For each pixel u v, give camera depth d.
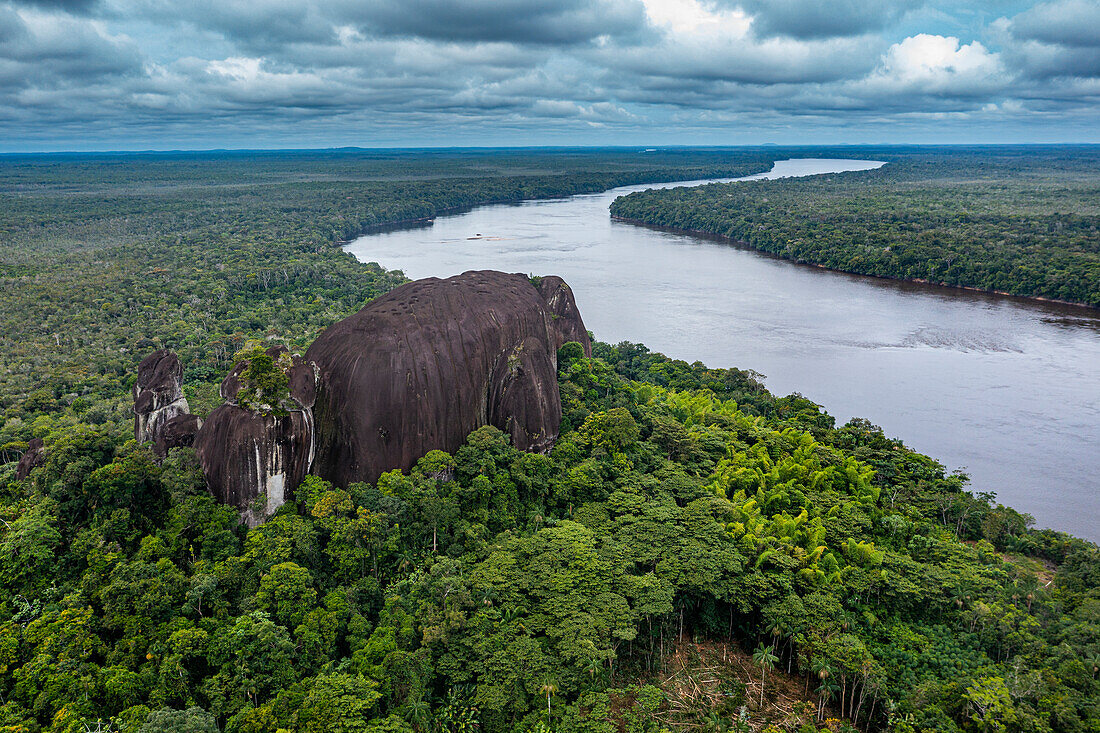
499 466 71.31
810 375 133.25
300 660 49.50
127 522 58.56
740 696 54.62
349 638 51.69
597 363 105.44
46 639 47.22
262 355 63.88
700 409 96.81
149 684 46.28
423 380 70.69
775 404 108.19
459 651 51.81
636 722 50.50
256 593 53.50
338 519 59.59
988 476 96.50
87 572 53.56
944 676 54.28
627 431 80.62
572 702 50.94
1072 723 47.41
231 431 61.59
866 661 52.12
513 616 55.59
